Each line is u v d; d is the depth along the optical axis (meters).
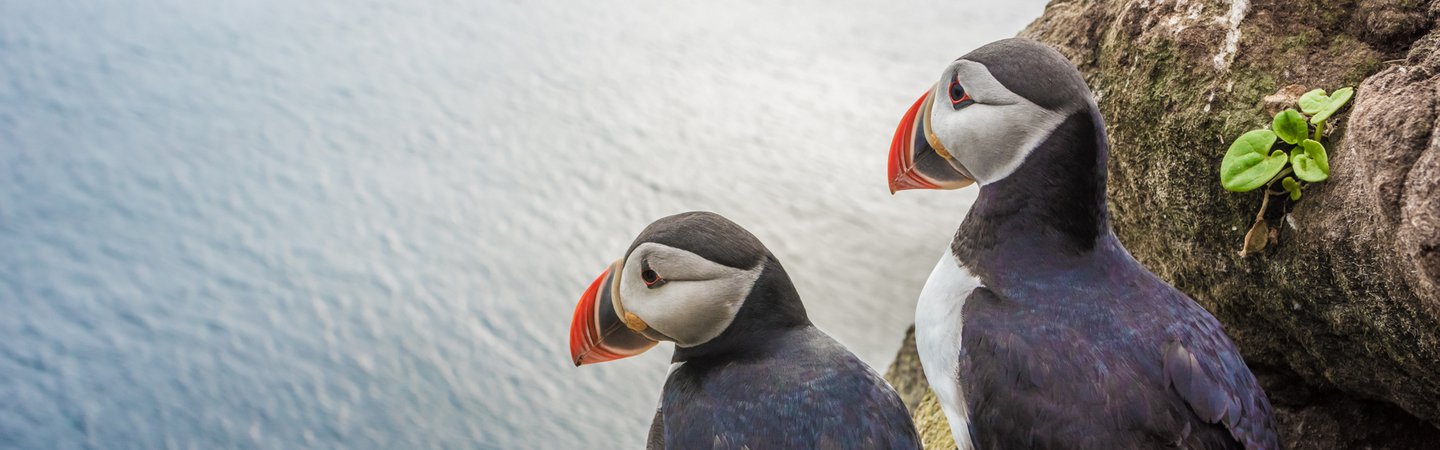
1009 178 3.19
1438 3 3.37
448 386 6.98
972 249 3.26
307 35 9.08
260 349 7.10
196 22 9.04
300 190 7.91
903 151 3.50
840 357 3.32
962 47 8.67
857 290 7.34
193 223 7.71
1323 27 3.60
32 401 6.77
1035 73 3.11
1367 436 3.84
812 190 7.82
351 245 7.62
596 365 7.12
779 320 3.39
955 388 3.14
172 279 7.42
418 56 8.84
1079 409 2.91
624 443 6.72
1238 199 3.63
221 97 8.47
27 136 8.02
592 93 8.55
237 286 7.43
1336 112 3.45
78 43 8.72
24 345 7.00
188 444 6.69
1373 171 3.12
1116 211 4.28
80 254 7.45
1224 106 3.64
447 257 7.63
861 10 9.07
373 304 7.38
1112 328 3.02
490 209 7.86
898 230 7.66
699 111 8.39
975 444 3.09
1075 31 4.33
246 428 6.76
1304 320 3.61
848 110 8.29
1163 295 3.16
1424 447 3.74
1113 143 4.09
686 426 3.28
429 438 6.68
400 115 8.48
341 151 8.16
